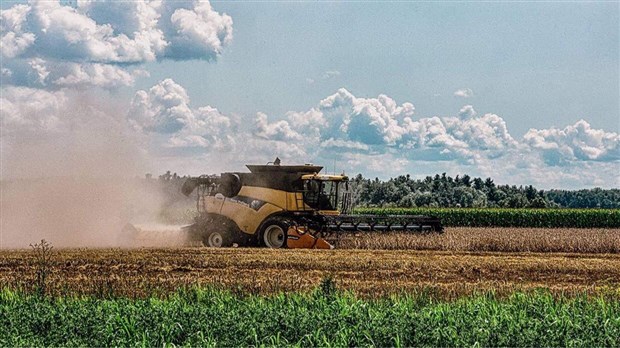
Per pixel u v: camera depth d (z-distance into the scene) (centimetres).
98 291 1928
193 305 1614
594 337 1376
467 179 12006
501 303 1706
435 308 1597
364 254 2873
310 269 2484
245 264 2567
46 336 1402
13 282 2150
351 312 1527
